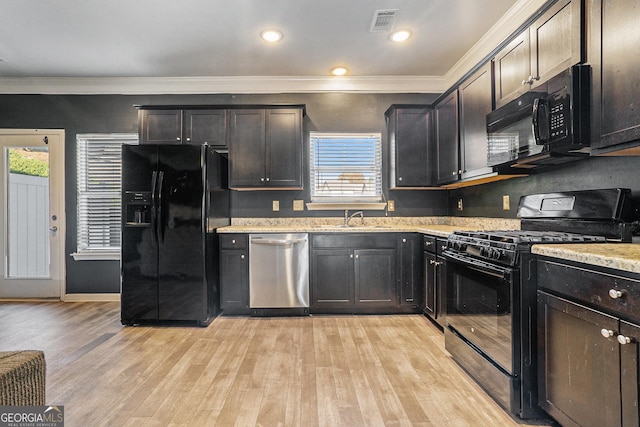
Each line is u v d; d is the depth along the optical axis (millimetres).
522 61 2180
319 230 3297
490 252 1848
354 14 2635
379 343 2625
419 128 3658
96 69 3627
